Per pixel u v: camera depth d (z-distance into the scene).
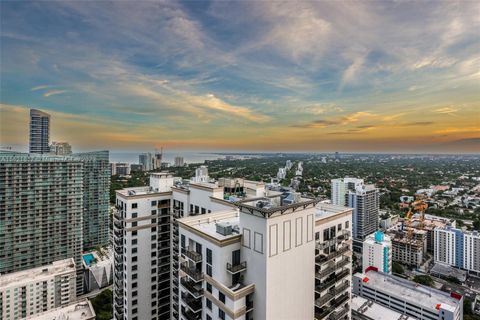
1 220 128.75
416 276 162.50
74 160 146.75
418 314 109.12
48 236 140.38
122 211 74.75
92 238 186.75
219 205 63.38
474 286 154.00
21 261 133.75
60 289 115.38
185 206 73.88
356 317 100.19
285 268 40.94
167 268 78.62
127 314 73.69
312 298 46.34
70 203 146.12
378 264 152.25
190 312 49.03
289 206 40.53
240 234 42.88
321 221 52.44
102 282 152.88
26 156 135.75
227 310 39.62
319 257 51.22
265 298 38.66
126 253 73.25
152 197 75.75
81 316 88.50
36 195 137.12
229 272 41.12
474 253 167.50
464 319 120.44
